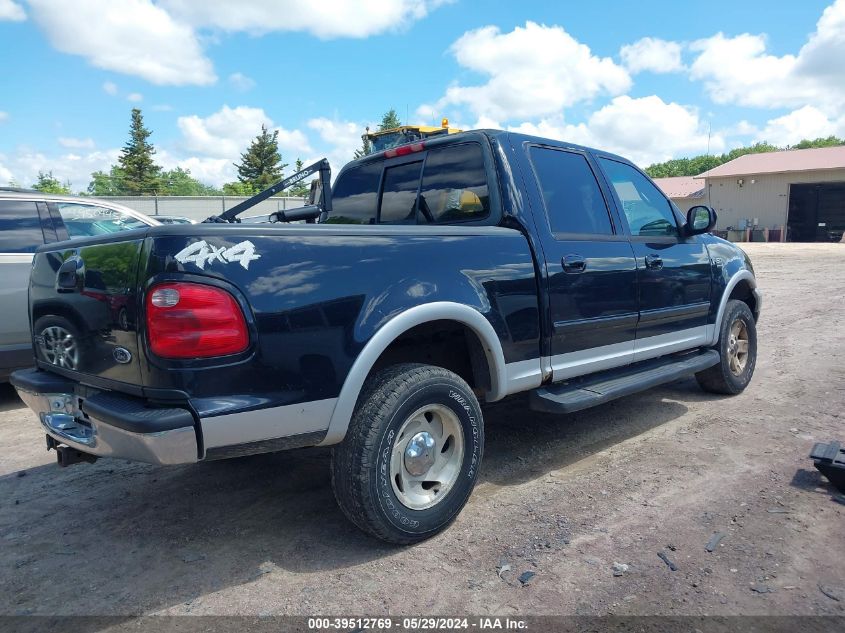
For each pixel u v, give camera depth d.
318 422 2.66
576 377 3.94
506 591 2.58
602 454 4.13
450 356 3.64
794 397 5.39
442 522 3.04
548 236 3.66
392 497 2.85
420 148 4.09
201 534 3.16
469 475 3.16
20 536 3.16
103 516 3.38
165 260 2.38
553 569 2.74
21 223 5.58
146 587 2.68
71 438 2.86
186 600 2.57
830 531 3.00
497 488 3.63
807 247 28.36
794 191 33.06
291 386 2.57
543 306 3.55
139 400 2.55
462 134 3.85
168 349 2.37
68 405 3.02
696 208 4.82
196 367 2.38
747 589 2.55
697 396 5.51
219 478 3.89
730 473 3.74
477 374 3.41
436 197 3.97
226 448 2.47
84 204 6.10
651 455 4.09
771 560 2.76
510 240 3.45
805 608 2.42
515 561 2.81
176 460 2.38
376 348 2.77
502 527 3.14
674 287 4.59
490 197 3.64
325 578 2.71
